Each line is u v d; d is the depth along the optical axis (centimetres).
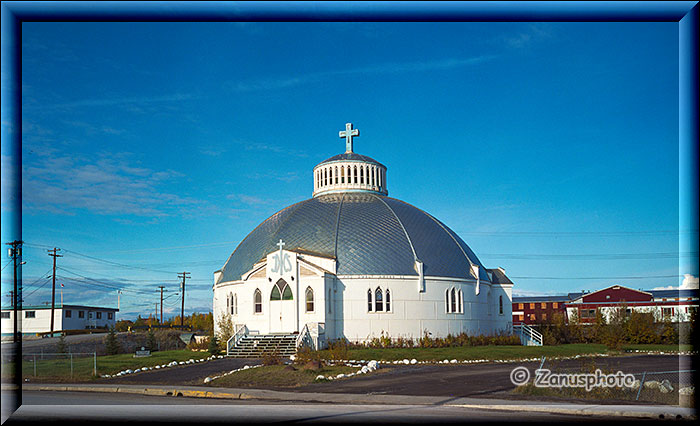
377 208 6331
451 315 5919
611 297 11781
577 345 6344
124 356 5203
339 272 5650
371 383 3152
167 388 3117
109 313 11756
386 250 5828
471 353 4797
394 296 5672
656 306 10819
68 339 7269
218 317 6500
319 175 6906
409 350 5088
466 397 2580
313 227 6075
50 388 3278
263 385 3203
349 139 7094
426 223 6394
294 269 5544
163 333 7519
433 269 5897
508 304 6831
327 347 5322
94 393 3095
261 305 5722
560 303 13825
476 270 6309
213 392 2888
